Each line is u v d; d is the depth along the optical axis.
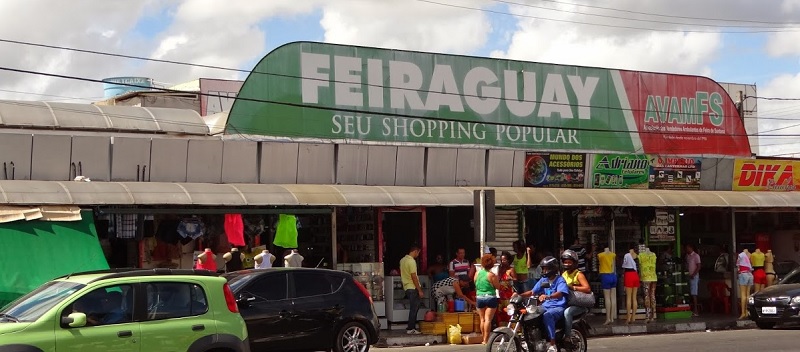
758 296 23.64
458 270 22.59
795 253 30.28
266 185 21.27
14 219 17.70
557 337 14.66
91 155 20.61
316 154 23.02
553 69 27.47
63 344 10.41
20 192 17.98
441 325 21.41
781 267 29.94
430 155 24.44
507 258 22.66
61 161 20.31
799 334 21.58
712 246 29.25
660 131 29.02
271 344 15.48
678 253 27.59
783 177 30.00
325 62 24.22
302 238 23.19
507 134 26.58
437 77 25.72
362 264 22.42
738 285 27.41
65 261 17.89
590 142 27.88
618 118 28.36
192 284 11.62
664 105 29.17
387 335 21.30
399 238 24.09
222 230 21.27
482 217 19.42
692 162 28.45
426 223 24.77
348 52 24.55
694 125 29.62
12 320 10.63
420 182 24.38
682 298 26.97
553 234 26.47
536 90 27.14
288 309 15.73
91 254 18.20
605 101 28.20
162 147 21.25
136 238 20.45
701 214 29.55
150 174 21.19
